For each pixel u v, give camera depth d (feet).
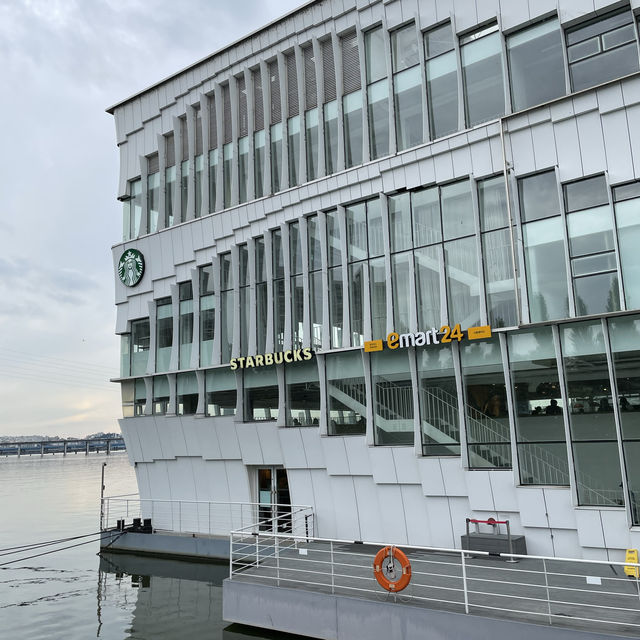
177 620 51.90
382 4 66.95
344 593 41.78
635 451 47.67
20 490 192.85
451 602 37.76
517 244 54.75
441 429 59.06
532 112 55.16
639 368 47.98
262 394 73.46
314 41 72.02
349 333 65.36
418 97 64.08
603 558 48.03
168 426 81.05
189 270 82.02
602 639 31.86
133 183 92.27
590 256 50.72
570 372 51.49
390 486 61.77
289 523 69.72
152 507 82.53
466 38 61.41
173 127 86.63
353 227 67.62
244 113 80.38
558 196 53.11
